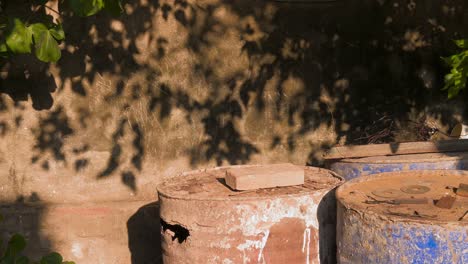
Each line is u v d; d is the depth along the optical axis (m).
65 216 4.93
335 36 5.18
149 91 5.02
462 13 5.34
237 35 5.07
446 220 2.94
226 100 5.10
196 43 5.04
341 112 5.23
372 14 5.21
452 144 4.34
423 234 2.94
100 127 4.98
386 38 5.24
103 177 5.02
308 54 5.16
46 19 4.68
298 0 5.10
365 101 5.25
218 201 3.57
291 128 5.18
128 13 4.95
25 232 4.91
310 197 3.65
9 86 4.89
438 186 3.64
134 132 5.02
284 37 5.12
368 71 5.24
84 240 4.97
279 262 3.62
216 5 5.04
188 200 3.64
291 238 3.63
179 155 5.08
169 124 5.06
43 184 4.98
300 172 3.92
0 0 4.57
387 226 3.03
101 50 4.94
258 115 5.13
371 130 5.25
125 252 5.00
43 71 4.90
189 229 3.67
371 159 4.19
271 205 3.58
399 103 5.29
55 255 4.50
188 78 5.05
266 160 5.16
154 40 4.99
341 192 3.58
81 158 4.99
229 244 3.58
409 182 3.77
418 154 4.32
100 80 4.96
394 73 5.27
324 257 3.77
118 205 4.98
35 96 4.91
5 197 4.96
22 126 4.93
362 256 3.17
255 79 5.11
